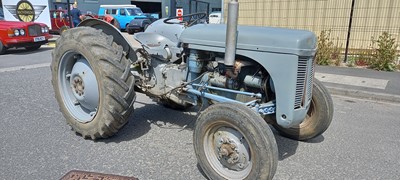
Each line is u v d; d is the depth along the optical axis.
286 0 9.99
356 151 3.50
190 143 3.61
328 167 3.14
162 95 3.75
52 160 3.16
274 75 2.75
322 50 8.44
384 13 8.68
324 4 9.40
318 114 3.52
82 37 3.47
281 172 3.04
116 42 3.85
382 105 5.32
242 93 2.99
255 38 2.80
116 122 3.42
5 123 4.12
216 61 3.11
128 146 3.51
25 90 5.78
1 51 10.14
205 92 3.29
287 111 2.75
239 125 2.51
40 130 3.91
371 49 8.64
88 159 3.20
